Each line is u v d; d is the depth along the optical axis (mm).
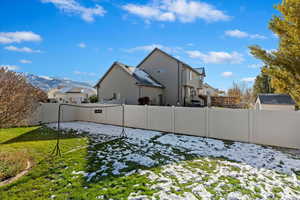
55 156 5559
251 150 6668
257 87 30062
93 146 6941
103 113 13531
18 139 8078
